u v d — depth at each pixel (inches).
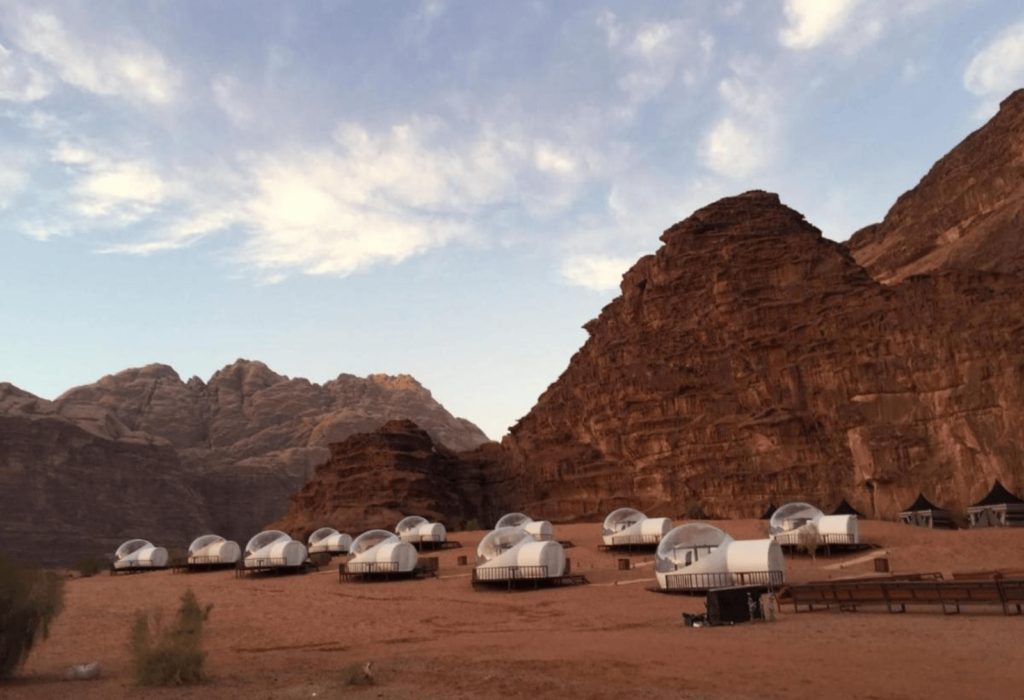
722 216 4717.0
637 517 2517.2
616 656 770.8
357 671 669.9
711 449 3774.6
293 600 1770.4
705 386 4005.9
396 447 4798.2
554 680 639.8
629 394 4239.7
